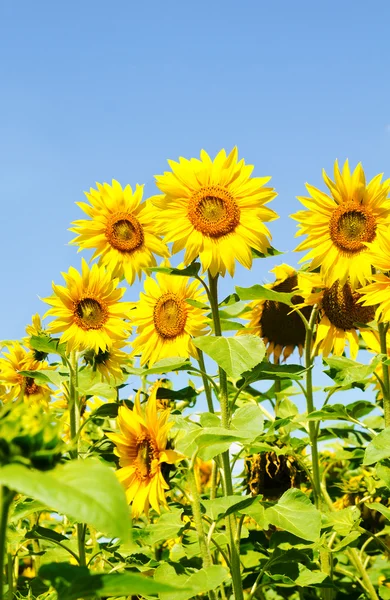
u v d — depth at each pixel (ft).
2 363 9.15
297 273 8.57
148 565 7.31
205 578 6.68
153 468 6.86
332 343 8.33
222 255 7.63
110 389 8.36
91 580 4.06
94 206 9.25
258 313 9.00
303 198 8.11
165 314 8.72
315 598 8.73
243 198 7.77
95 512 3.51
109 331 8.71
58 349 8.39
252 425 7.39
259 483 8.30
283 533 7.30
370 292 7.81
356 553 8.32
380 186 8.08
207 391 8.21
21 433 3.98
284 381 8.99
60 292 8.68
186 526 7.31
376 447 7.22
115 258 9.17
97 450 8.02
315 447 8.16
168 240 7.72
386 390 7.74
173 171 7.78
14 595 7.37
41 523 9.33
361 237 8.06
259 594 8.46
